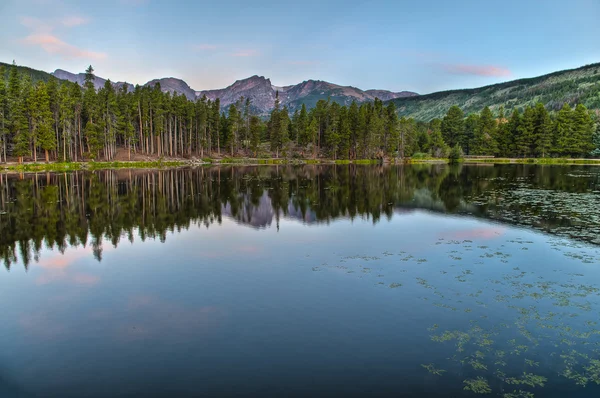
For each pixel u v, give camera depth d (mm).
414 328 11102
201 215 28906
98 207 32250
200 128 106062
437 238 21547
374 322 11453
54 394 8320
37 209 31156
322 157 113125
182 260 17734
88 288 14344
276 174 66375
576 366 9258
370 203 34000
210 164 94875
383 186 47125
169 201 35469
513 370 9109
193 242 21016
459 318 11711
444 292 13758
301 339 10484
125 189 44062
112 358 9641
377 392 8289
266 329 11047
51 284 14781
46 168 69375
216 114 110625
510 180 52406
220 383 8602
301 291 13914
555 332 10867
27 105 72375
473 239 21266
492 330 10977
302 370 9078
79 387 8555
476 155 123438
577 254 18266
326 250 19266
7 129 70000
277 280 15062
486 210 29922
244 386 8500
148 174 64688
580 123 103188
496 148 115625
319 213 29500
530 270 16062
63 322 11609
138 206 32844
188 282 14891
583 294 13555
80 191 41812
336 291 13891
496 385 8539
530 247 19531
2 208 31453
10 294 13828
